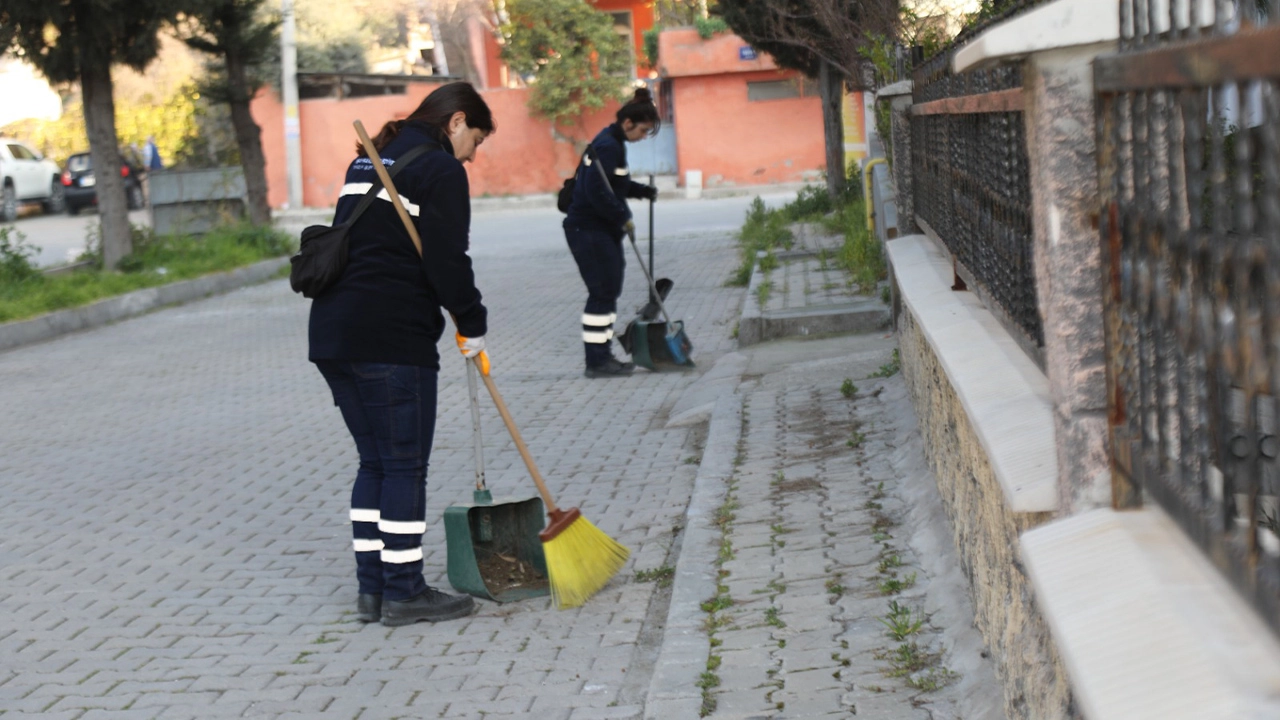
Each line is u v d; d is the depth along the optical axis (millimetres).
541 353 11398
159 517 6746
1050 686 2680
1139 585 1934
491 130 5156
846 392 7598
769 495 5816
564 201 9883
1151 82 1907
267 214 22109
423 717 4051
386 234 4781
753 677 3869
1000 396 3113
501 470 7414
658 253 18578
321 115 32812
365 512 5012
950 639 3865
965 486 4129
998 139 3709
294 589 5508
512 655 4551
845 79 17062
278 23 21297
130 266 17859
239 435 8766
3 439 8891
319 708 4176
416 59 38812
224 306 16766
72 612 5277
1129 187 2240
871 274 11523
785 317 10250
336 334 4785
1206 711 1576
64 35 16656
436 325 4977
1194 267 1847
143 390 10688
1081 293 2402
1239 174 1623
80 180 33906
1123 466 2301
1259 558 1671
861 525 5191
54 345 13688
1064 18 2201
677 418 8180
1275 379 1522
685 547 5234
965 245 4652
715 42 31406
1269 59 1403
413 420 4883
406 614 4949
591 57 32469
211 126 34562
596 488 6855
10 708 4266
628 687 4184
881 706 3541
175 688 4406
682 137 32000
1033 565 2205
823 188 20109
